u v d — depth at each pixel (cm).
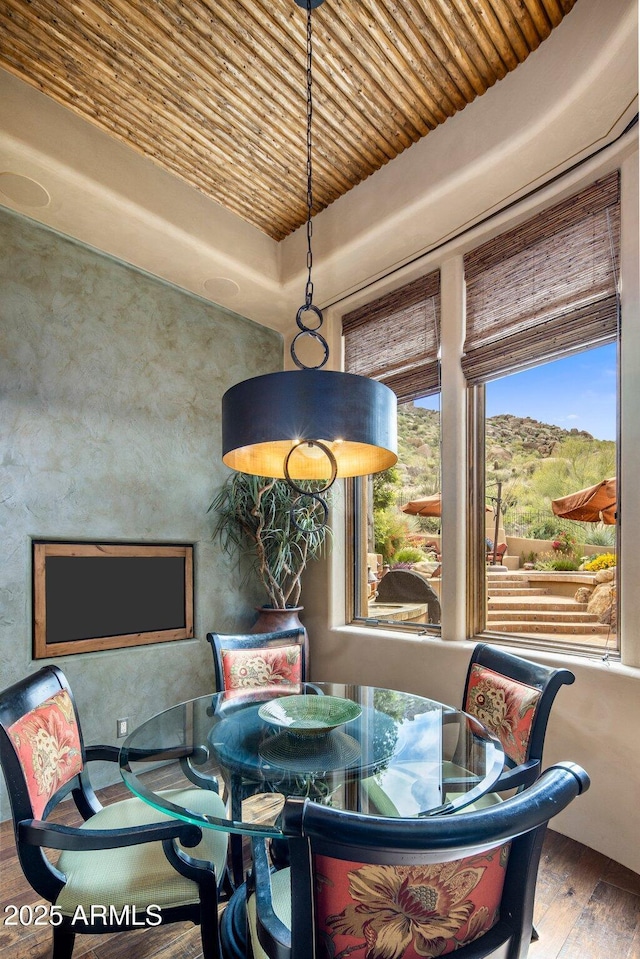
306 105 250
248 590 379
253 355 402
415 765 148
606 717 218
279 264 359
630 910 183
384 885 81
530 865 89
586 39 201
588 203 249
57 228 291
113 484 308
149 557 326
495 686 196
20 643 264
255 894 119
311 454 206
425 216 282
